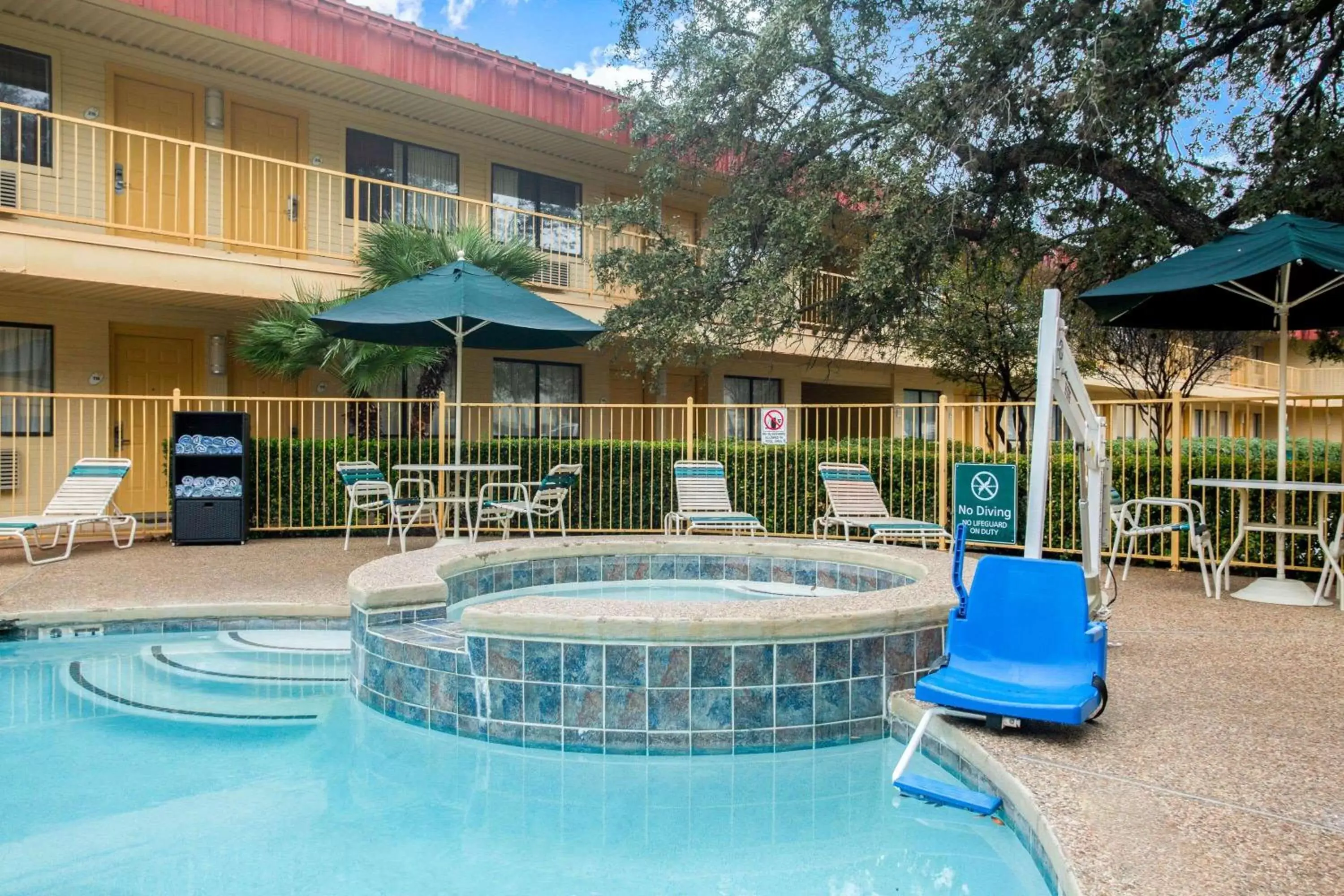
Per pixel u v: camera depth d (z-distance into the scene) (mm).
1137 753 3238
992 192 10477
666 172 12227
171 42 11977
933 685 3484
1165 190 9664
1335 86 9852
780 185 12055
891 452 9914
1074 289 11344
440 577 5355
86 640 5957
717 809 3402
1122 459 8188
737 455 10789
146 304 12328
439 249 11273
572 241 16562
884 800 3467
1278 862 2359
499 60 14086
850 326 12203
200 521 9625
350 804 3436
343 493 10672
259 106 13234
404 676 4422
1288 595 6402
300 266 11703
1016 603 3756
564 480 9297
